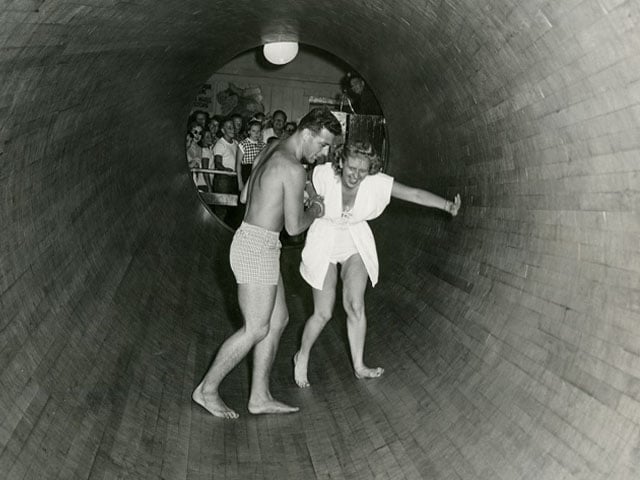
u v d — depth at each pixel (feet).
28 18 10.06
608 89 10.11
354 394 16.72
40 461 10.27
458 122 19.92
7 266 11.89
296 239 35.65
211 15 22.74
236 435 14.56
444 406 14.25
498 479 10.92
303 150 14.73
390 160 30.86
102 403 13.30
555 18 10.52
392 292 24.04
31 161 13.20
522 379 12.50
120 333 16.76
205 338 20.62
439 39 17.38
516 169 15.44
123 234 21.26
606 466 9.23
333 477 12.95
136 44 17.37
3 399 10.32
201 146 41.37
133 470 11.91
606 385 10.07
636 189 10.09
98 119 17.60
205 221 31.96
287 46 31.37
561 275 12.58
